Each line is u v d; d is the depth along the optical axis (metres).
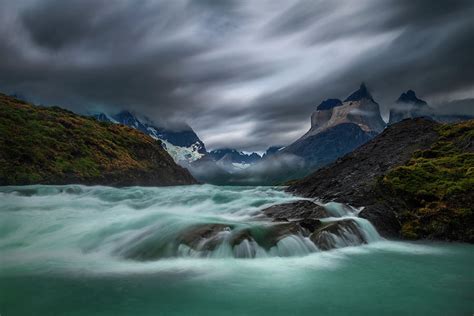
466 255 18.25
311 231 20.12
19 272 14.69
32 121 83.31
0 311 10.86
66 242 19.17
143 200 38.59
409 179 26.91
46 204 34.88
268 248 17.38
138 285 13.18
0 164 63.00
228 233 17.88
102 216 25.98
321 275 14.63
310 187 43.25
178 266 15.53
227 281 13.70
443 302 11.73
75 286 13.07
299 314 10.73
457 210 22.70
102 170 82.50
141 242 18.22
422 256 18.08
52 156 74.19
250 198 37.72
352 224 21.31
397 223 23.81
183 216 23.64
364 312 10.88
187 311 10.91
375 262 16.75
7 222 23.25
